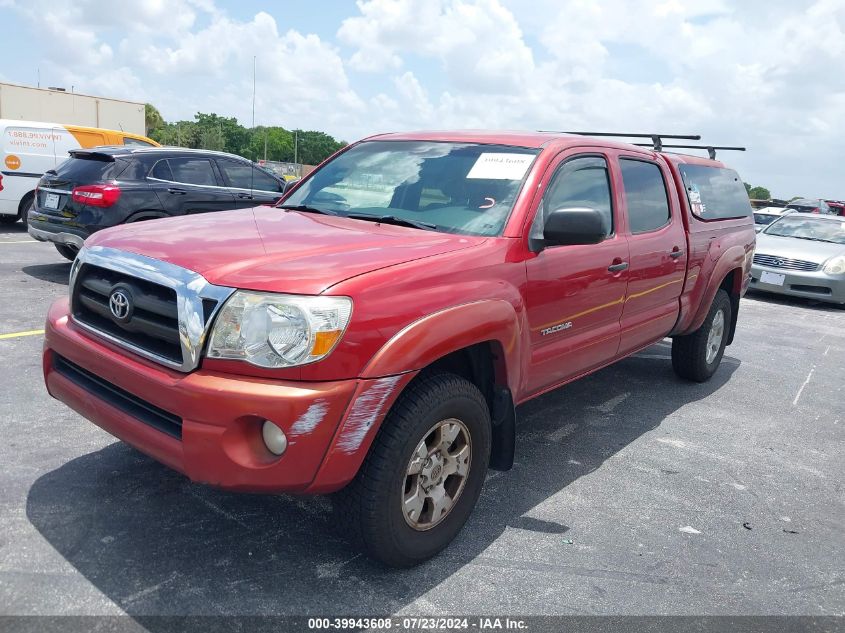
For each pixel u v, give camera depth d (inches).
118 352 107.2
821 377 258.1
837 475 167.2
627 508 141.6
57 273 340.8
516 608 105.8
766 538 133.7
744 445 182.4
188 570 108.3
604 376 237.3
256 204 356.2
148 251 108.2
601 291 153.7
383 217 137.6
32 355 206.4
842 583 120.0
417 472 108.7
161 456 100.3
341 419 96.3
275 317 94.1
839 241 457.4
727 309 234.1
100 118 863.1
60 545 112.1
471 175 142.5
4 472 134.7
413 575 112.2
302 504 131.3
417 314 104.0
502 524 131.3
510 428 127.5
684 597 112.2
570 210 124.4
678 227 191.9
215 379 95.2
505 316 118.6
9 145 450.3
